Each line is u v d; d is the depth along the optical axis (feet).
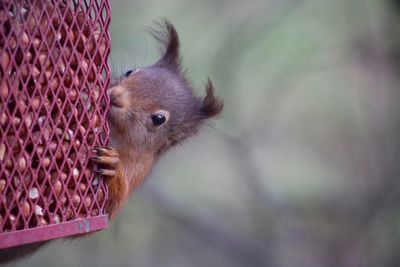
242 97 51.65
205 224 52.54
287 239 52.65
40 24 21.18
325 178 56.03
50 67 21.54
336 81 56.54
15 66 20.75
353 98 56.39
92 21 22.53
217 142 53.62
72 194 22.21
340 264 51.93
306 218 53.47
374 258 52.06
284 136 56.90
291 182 56.29
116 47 44.93
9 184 20.77
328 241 52.49
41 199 21.49
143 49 44.80
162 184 52.49
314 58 52.42
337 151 56.29
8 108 20.81
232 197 55.47
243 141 52.29
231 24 50.90
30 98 21.07
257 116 54.54
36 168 21.43
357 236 52.75
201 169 55.57
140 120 25.71
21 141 20.97
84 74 22.21
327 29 51.80
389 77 52.85
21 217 21.09
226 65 49.96
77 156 22.22
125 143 25.55
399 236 52.49
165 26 30.71
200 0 51.83
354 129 56.13
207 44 50.72
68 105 21.95
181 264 52.39
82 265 48.75
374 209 53.36
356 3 50.67
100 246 49.19
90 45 22.41
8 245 20.67
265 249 52.44
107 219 22.91
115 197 23.71
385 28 50.11
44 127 21.42
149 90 26.17
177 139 27.32
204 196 55.36
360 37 51.01
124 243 50.78
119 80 26.78
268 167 56.65
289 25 51.83
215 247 52.21
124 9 50.44
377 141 54.29
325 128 56.85
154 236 52.42
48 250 48.26
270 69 52.80
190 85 28.48
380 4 50.19
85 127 22.40
